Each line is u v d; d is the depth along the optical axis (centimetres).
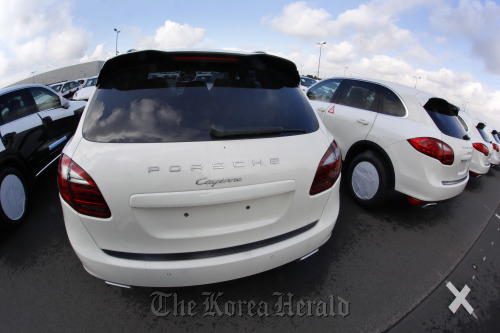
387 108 326
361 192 330
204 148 143
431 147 273
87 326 170
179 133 147
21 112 317
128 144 141
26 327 169
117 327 170
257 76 184
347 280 217
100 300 188
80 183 136
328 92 420
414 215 335
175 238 141
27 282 203
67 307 183
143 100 157
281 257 164
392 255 254
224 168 139
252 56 177
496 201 484
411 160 284
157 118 150
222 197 138
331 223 184
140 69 169
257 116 164
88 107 162
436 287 221
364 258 245
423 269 240
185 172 134
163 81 165
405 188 291
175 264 144
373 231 289
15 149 282
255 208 152
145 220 137
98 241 144
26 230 265
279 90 186
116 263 143
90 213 138
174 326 171
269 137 159
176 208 137
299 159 159
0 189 249
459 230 322
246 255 153
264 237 159
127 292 194
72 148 146
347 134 354
